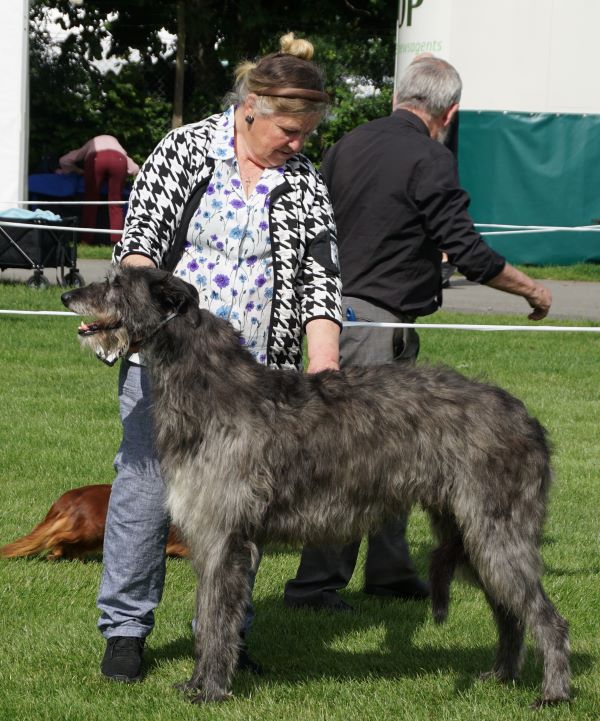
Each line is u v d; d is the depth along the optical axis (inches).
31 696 203.9
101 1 1154.0
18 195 824.3
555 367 567.2
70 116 1158.3
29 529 301.4
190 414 193.5
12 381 496.1
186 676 216.4
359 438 200.5
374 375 209.2
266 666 226.4
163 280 194.2
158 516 211.8
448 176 246.4
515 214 969.5
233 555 195.0
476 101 945.5
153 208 205.9
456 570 215.5
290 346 214.8
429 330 666.2
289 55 204.5
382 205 251.9
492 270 240.8
